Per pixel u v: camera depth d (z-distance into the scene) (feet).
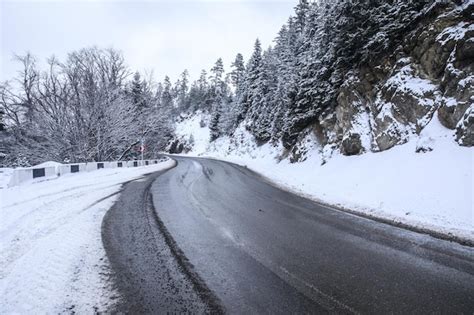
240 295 11.86
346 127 55.72
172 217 24.63
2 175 69.97
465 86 34.27
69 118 90.58
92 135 95.91
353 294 12.13
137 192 37.68
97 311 10.52
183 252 16.61
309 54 77.66
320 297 11.84
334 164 53.52
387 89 47.42
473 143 30.91
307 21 96.94
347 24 53.93
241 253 16.62
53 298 11.34
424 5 45.52
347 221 24.41
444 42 39.22
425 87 40.96
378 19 49.57
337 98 60.08
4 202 29.40
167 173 67.00
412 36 45.73
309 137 73.10
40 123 89.15
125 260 15.28
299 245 18.17
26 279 12.84
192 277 13.44
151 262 15.07
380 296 12.00
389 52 50.47
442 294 12.23
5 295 11.49
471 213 22.52
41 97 94.17
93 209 26.91
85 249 16.66
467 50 34.91
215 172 71.61
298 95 76.02
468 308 11.18
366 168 42.91
